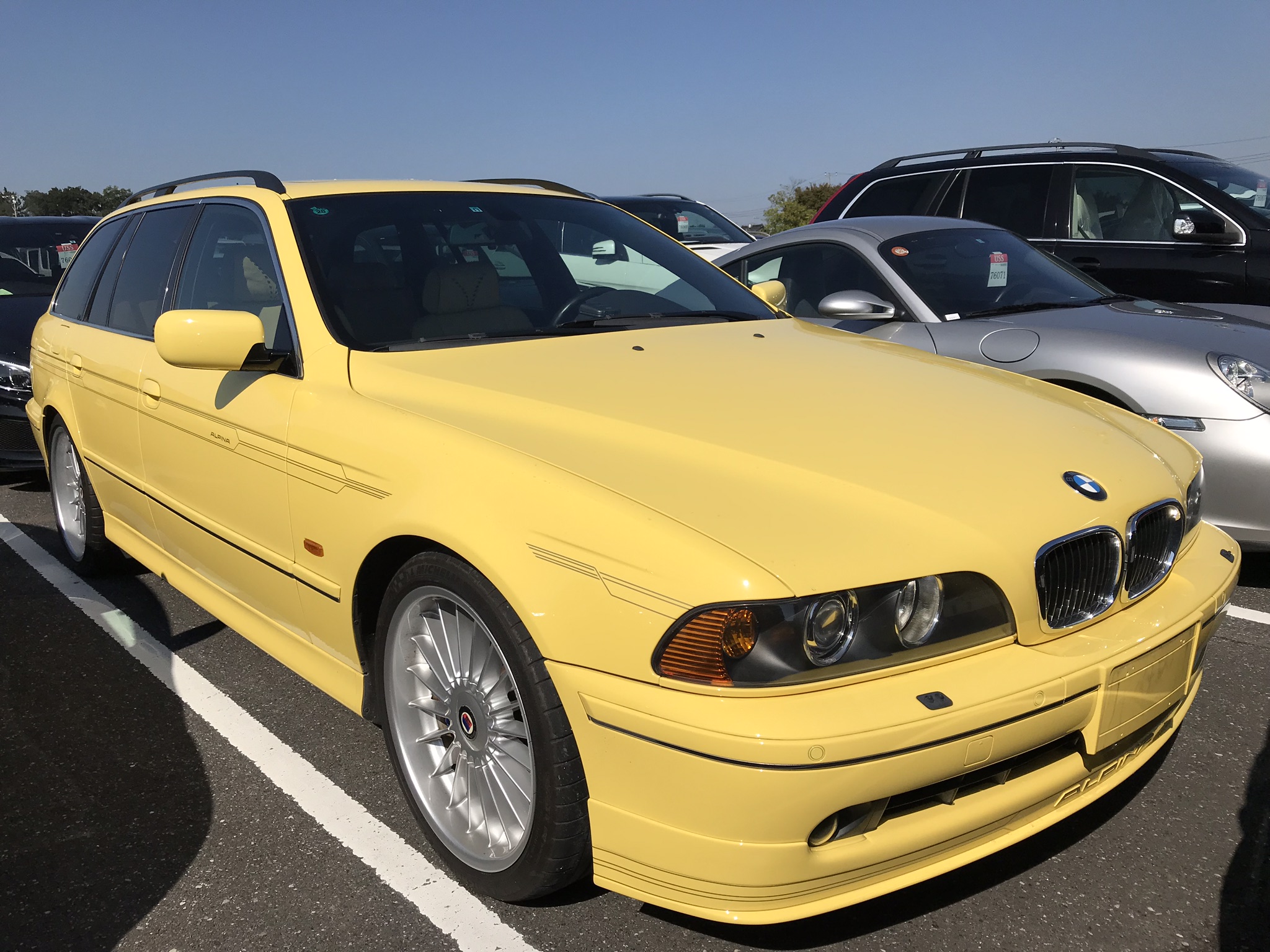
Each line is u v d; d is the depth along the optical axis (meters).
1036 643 1.98
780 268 5.51
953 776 1.81
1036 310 4.67
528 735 2.01
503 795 2.21
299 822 2.62
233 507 2.94
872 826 1.82
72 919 2.26
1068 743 2.04
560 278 3.29
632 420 2.28
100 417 3.82
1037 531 2.01
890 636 1.82
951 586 1.88
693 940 2.14
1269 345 3.95
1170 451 2.59
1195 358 3.89
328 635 2.65
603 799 1.91
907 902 2.24
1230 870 2.32
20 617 4.07
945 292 4.86
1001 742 1.84
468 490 2.13
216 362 2.69
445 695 2.36
